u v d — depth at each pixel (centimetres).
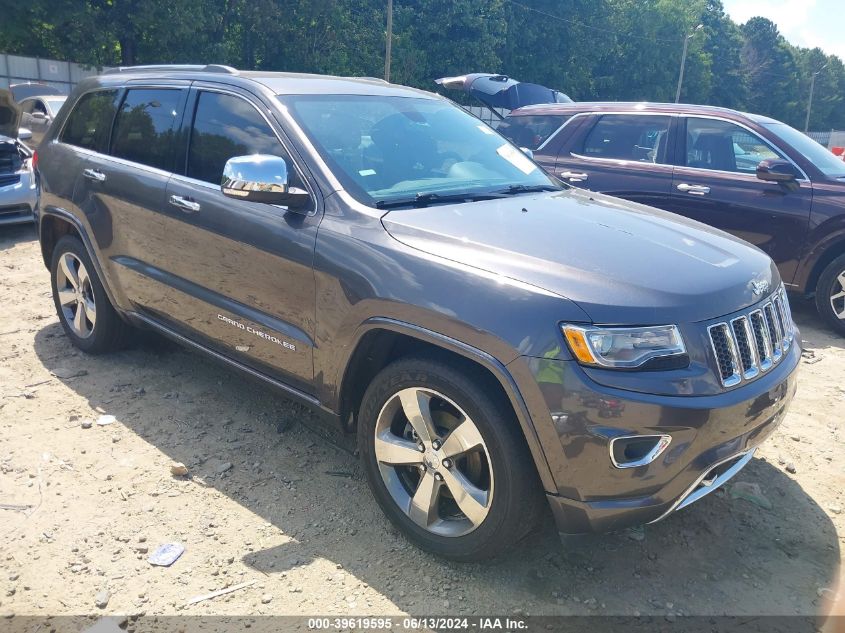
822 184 585
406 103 390
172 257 372
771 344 276
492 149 394
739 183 619
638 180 670
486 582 268
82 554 275
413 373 264
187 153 371
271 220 315
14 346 486
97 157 429
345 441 373
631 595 264
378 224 286
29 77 2386
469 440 253
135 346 483
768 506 324
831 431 405
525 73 4316
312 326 300
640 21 4828
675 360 234
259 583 263
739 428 247
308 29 3191
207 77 379
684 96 5409
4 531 287
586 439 228
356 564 276
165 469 338
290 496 321
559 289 239
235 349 348
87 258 440
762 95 7950
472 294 247
